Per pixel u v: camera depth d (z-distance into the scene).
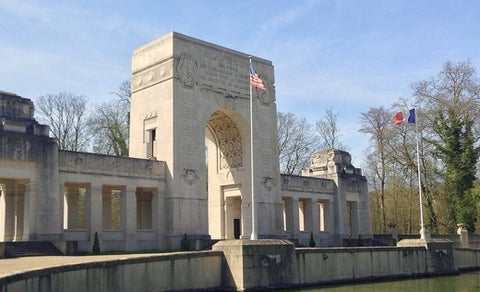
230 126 56.44
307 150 83.56
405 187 78.62
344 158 68.75
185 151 48.69
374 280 38.44
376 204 83.88
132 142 52.03
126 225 45.16
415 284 36.38
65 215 49.44
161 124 49.31
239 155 56.25
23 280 17.53
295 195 61.50
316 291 31.23
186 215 47.78
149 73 51.34
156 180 47.53
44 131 40.88
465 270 48.59
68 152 42.31
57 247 37.88
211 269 29.95
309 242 59.06
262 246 31.03
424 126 66.69
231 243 30.62
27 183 39.88
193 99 50.06
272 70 58.12
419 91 68.12
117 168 45.19
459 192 65.44
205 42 52.12
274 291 31.08
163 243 46.97
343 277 36.28
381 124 73.88
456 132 65.38
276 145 57.06
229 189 57.28
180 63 49.53
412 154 69.12
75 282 21.19
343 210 65.81
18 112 40.09
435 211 70.94
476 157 65.12
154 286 26.08
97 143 69.81
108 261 23.38
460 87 66.12
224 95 52.84
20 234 41.66
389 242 62.41
